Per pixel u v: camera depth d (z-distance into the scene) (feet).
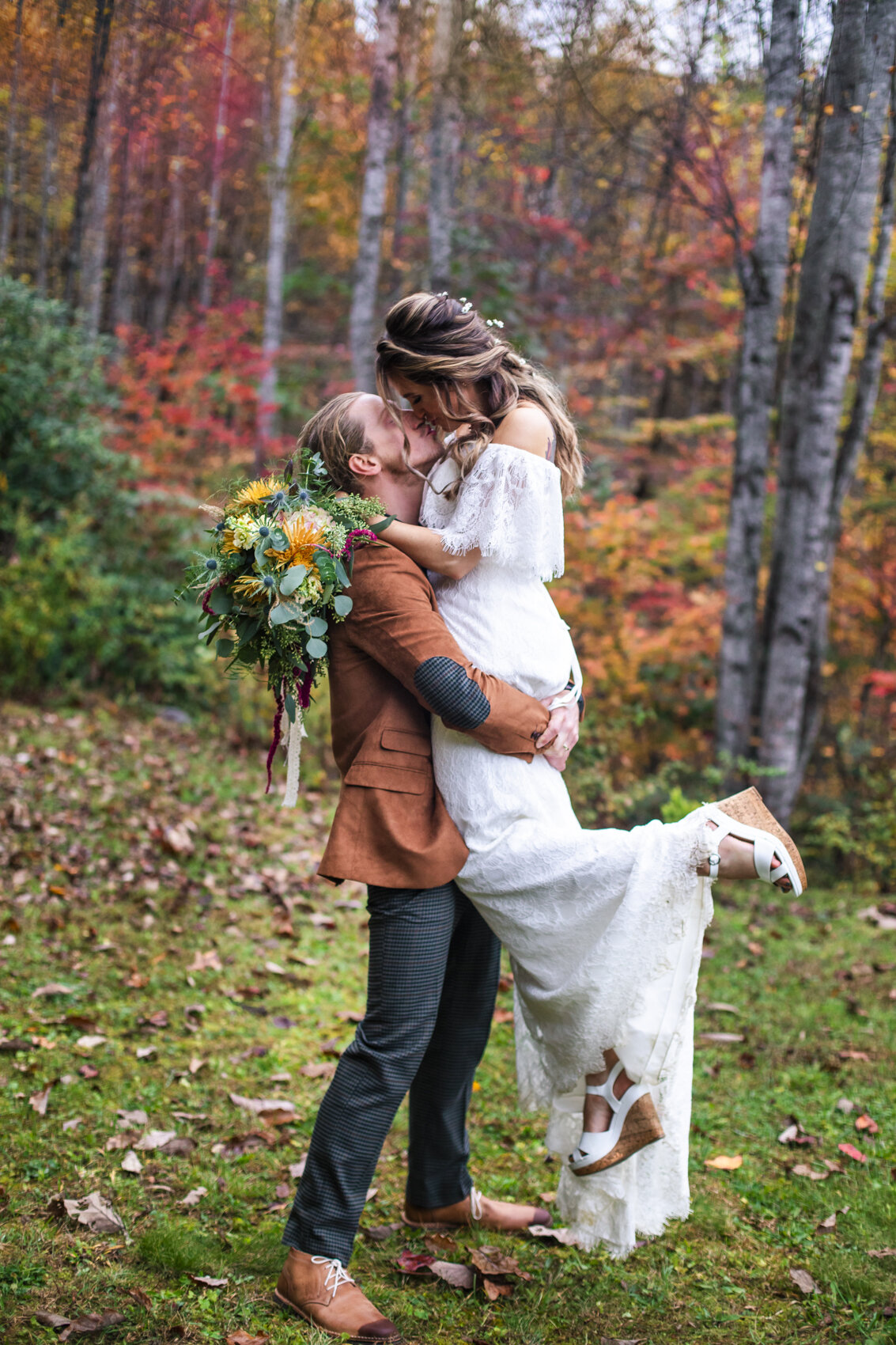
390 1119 6.51
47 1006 10.52
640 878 6.25
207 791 19.21
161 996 11.25
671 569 31.86
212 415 37.76
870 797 22.22
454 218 37.83
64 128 17.80
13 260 32.68
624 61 22.12
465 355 6.66
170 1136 8.34
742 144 23.50
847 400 26.71
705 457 36.45
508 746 6.60
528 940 6.63
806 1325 6.62
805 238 18.29
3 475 26.11
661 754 27.09
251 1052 10.17
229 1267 6.83
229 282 51.44
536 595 6.98
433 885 6.49
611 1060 6.63
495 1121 9.53
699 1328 6.61
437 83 33.14
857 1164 8.79
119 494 27.73
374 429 6.90
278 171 38.93
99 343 30.14
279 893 14.82
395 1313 6.61
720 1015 12.10
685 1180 6.89
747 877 6.28
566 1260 7.39
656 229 38.83
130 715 24.12
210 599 6.65
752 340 20.16
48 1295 6.27
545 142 33.65
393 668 6.52
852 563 26.89
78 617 25.25
